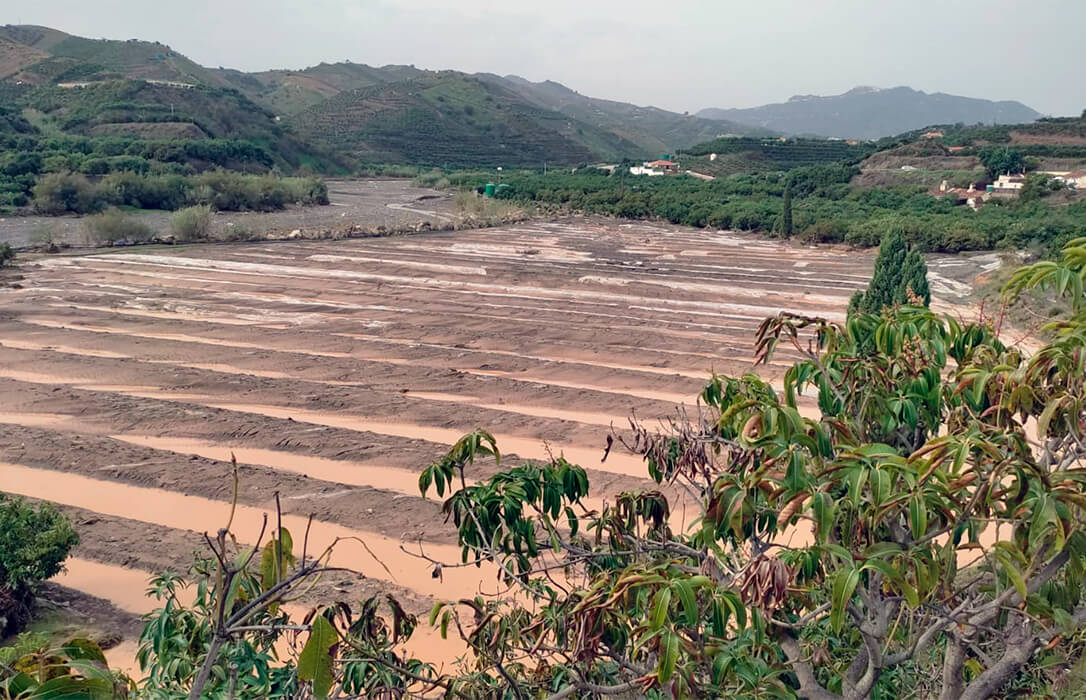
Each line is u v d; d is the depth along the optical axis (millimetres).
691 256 63188
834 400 5539
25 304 37750
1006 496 4441
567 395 28453
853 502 4102
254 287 44375
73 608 15359
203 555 17000
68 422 24469
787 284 51281
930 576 4125
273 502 19938
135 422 24547
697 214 85688
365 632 5215
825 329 5988
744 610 4160
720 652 4504
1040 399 5176
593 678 5543
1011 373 5168
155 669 5422
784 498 4695
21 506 15344
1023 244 62031
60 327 34344
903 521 5691
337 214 88312
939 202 87500
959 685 5344
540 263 56719
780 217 77188
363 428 25297
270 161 126938
